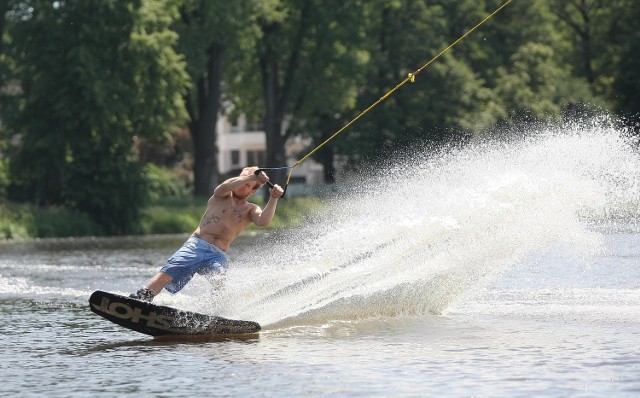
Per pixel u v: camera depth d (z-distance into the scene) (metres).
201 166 154.38
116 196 124.75
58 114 118.81
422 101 159.62
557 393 23.30
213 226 33.50
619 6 173.50
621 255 54.22
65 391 24.59
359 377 25.48
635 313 36.28
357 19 161.88
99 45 118.88
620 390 23.52
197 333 32.53
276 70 167.75
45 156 122.94
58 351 30.34
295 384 24.81
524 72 164.00
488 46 174.38
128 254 80.50
